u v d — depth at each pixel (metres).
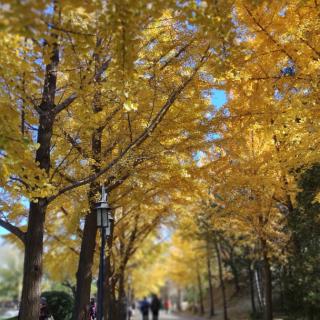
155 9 5.67
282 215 16.14
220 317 31.31
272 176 12.01
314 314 16.73
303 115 8.47
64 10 5.70
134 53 6.04
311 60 8.31
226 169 10.98
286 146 11.06
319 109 8.38
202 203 15.86
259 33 8.43
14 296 67.62
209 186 11.55
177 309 63.94
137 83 7.23
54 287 29.78
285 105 8.71
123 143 8.88
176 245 40.47
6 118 6.03
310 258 13.95
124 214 15.56
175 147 8.80
